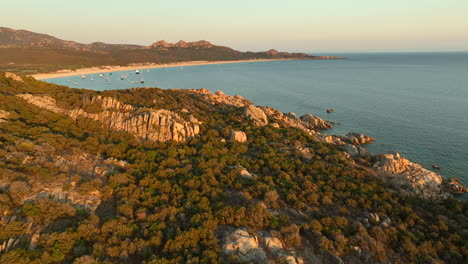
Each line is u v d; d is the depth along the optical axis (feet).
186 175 154.61
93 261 82.23
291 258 99.76
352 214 144.87
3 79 232.53
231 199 138.41
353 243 118.01
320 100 552.00
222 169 173.27
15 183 103.76
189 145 209.67
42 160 129.39
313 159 217.77
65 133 177.99
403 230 132.87
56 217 98.68
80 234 92.48
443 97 533.14
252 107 311.06
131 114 215.92
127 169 151.64
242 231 108.37
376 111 447.83
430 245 121.70
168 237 100.94
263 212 124.36
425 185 200.95
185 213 119.44
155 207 120.06
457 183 215.51
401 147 299.17
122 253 89.40
